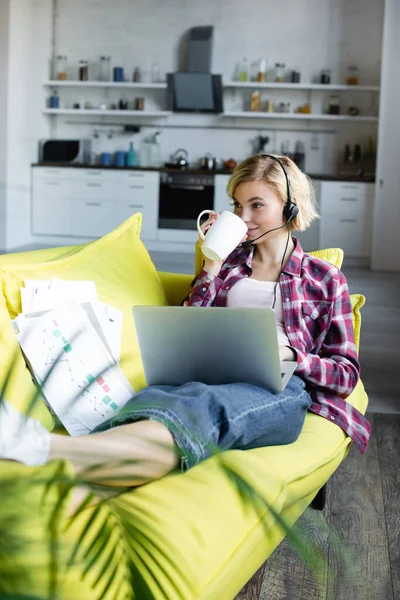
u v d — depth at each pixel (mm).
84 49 9016
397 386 3615
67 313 1640
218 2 8781
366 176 8188
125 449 1253
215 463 1380
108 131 9125
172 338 1647
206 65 8578
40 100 8906
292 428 1659
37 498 898
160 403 1387
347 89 8539
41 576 788
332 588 1558
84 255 1922
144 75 8977
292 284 1916
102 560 966
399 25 7613
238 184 1941
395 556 1817
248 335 1597
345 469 2455
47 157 8805
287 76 8789
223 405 1474
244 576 1334
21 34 8328
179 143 9062
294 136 8906
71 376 1548
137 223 2219
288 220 1917
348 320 1915
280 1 8703
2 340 1502
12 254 1821
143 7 8883
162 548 1090
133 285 1980
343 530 1959
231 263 2004
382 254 7992
